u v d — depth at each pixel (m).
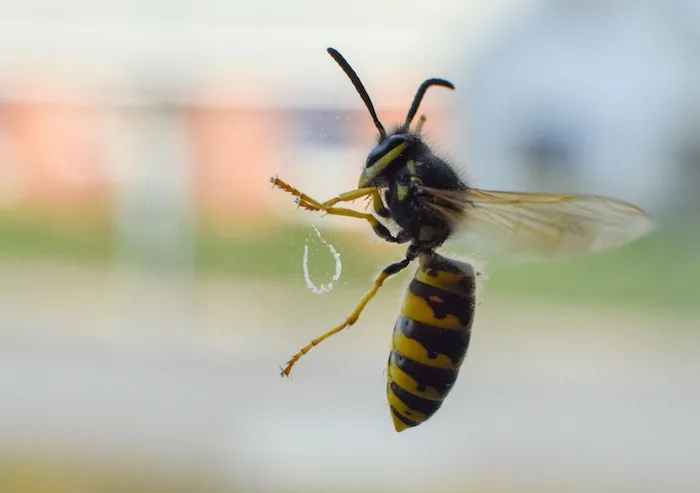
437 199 0.08
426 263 0.08
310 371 0.10
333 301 0.09
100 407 0.10
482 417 0.10
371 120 0.09
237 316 0.10
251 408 0.10
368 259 0.08
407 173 0.08
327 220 0.08
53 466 0.09
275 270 0.09
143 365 0.10
